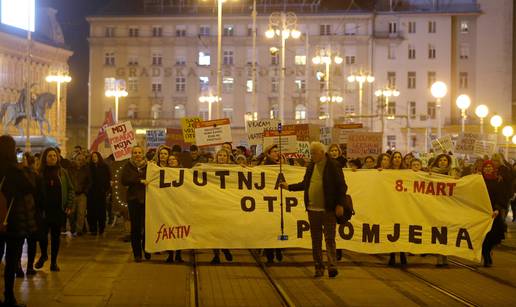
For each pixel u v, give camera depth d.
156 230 16.56
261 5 93.62
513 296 13.41
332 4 94.50
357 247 16.64
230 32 92.94
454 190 16.83
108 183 23.92
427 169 18.38
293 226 16.73
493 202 17.11
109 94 74.19
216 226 16.64
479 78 91.50
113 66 93.38
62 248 19.95
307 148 26.05
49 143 54.41
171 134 30.66
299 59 92.25
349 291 13.66
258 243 16.67
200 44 92.88
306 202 14.99
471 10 90.81
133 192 16.88
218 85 40.88
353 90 91.56
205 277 15.17
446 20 91.19
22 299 12.66
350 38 91.31
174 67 93.25
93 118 93.62
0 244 12.16
